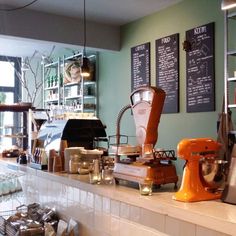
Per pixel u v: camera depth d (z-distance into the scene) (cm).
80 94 586
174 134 430
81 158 227
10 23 429
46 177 231
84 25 487
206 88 387
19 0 405
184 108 417
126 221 155
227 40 334
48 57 705
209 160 141
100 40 503
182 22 418
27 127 330
